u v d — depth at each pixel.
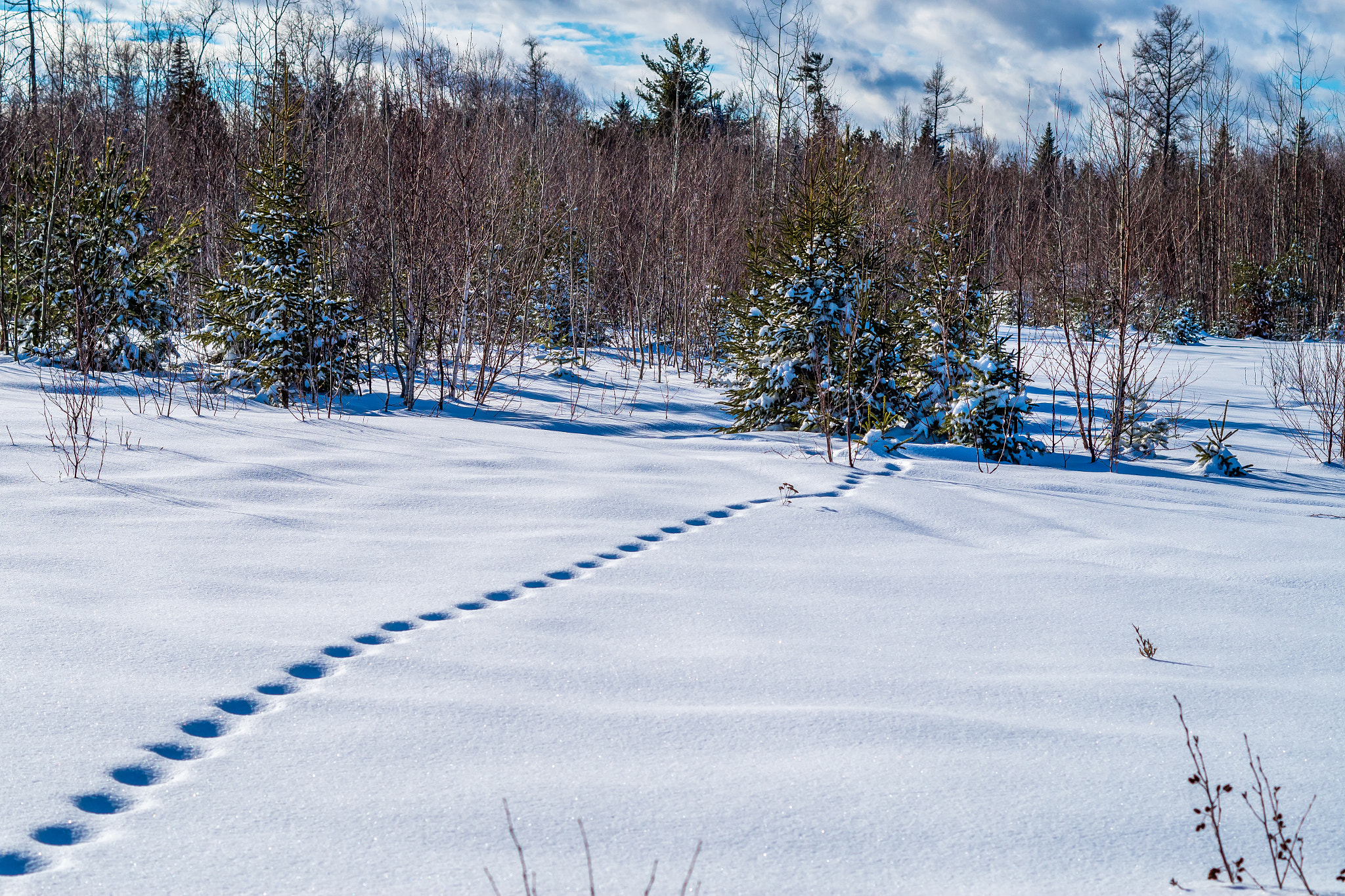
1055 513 6.77
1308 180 41.00
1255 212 38.75
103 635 3.76
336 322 11.59
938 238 12.15
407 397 11.43
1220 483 8.62
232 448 7.88
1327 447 10.77
